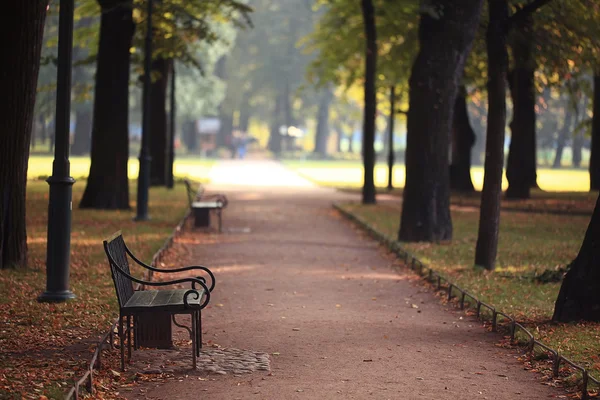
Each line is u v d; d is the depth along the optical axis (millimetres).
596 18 19391
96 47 37500
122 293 9250
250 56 118250
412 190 23531
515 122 41875
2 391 7582
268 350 10156
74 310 11867
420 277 16891
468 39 23281
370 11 36656
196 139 114875
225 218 31031
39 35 15062
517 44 19938
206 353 9828
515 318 12180
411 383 8695
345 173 76688
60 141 12711
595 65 24344
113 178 30188
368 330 11555
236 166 83812
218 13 35969
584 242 11766
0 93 14938
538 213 33344
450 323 12250
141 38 33469
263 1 116688
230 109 118375
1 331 10375
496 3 17062
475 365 9570
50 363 8883
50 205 12672
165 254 18797
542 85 29281
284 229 27484
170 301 9328
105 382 8383
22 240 15523
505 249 21703
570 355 9688
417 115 23500
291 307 13367
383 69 42719
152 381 8641
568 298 11758
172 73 44656
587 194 43938
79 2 36031
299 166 89750
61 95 12703
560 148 104438
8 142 15133
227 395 8117
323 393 8234
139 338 9859
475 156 111188
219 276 16703
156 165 45750
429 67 23266
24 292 13148
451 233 23812
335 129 149125
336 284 15984
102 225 24875
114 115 30016
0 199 15203
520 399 8148
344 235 26047
